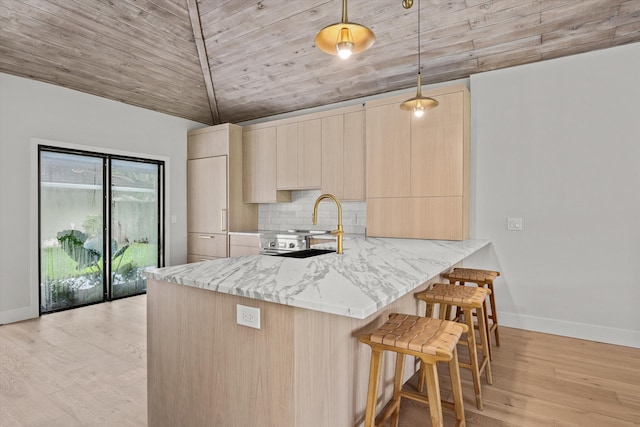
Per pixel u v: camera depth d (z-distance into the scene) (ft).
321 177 14.56
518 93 11.36
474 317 11.89
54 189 13.04
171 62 13.35
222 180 16.43
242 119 18.07
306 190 16.30
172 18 11.55
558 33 9.96
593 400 7.08
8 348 9.48
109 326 11.28
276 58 13.07
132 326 11.29
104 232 14.46
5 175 11.61
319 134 14.64
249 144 16.83
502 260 11.62
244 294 4.29
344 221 15.16
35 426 6.15
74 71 12.40
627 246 9.89
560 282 10.78
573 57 10.53
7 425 6.16
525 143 11.26
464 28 10.39
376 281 4.76
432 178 11.66
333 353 4.93
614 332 10.05
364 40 5.73
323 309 3.69
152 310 5.78
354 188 13.75
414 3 9.85
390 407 5.74
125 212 15.20
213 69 14.32
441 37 10.86
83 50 11.62
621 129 9.93
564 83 10.68
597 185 10.25
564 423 6.34
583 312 10.48
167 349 5.54
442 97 11.50
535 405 6.91
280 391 4.25
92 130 13.84
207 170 16.94
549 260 10.94
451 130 11.35
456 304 6.72
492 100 11.78
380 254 7.76
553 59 10.83
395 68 12.50
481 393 7.18
